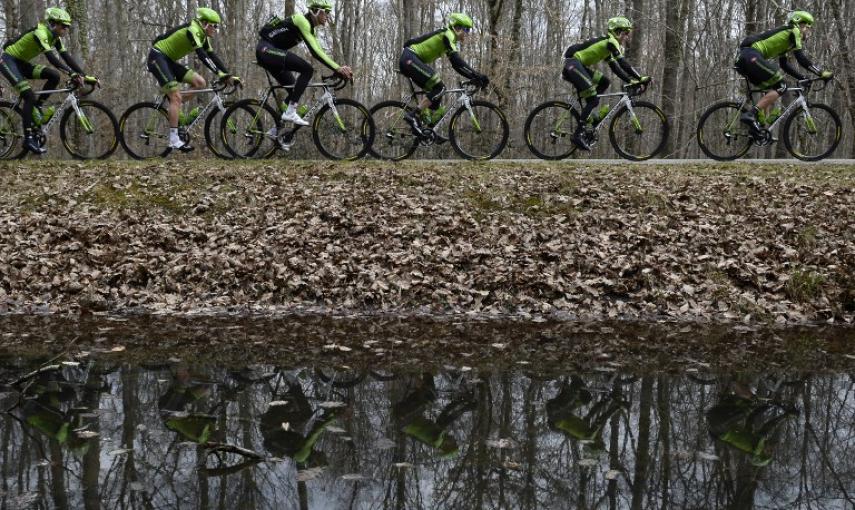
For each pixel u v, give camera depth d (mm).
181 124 9383
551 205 7578
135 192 7855
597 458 3029
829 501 2607
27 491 2592
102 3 23375
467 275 6543
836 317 5973
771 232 6977
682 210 7441
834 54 16391
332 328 5516
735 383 4188
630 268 6512
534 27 30797
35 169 8602
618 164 9062
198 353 4715
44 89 9367
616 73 9117
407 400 3834
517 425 3465
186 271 6539
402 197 7695
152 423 3381
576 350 4949
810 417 3596
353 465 2932
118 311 5945
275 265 6559
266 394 3891
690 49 24219
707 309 6102
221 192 7891
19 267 6492
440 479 2793
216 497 2574
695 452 3117
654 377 4312
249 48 23375
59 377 4102
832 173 8258
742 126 9289
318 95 9750
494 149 9422
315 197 7734
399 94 23109
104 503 2502
